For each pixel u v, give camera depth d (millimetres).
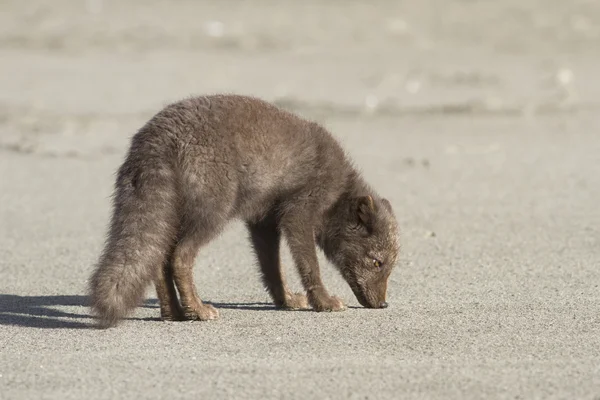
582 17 61000
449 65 50719
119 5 63656
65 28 58344
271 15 61938
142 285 15797
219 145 16312
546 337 15266
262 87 45156
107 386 13008
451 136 36250
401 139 35656
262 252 17797
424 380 13133
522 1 64562
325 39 57094
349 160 18234
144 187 15883
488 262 20719
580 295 17953
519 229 23609
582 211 25266
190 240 16297
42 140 35594
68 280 19609
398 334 15586
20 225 24500
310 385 12961
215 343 15148
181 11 62719
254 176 16797
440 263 20703
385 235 17562
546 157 32438
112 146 34656
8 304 17797
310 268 17438
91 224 24594
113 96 43281
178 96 43062
